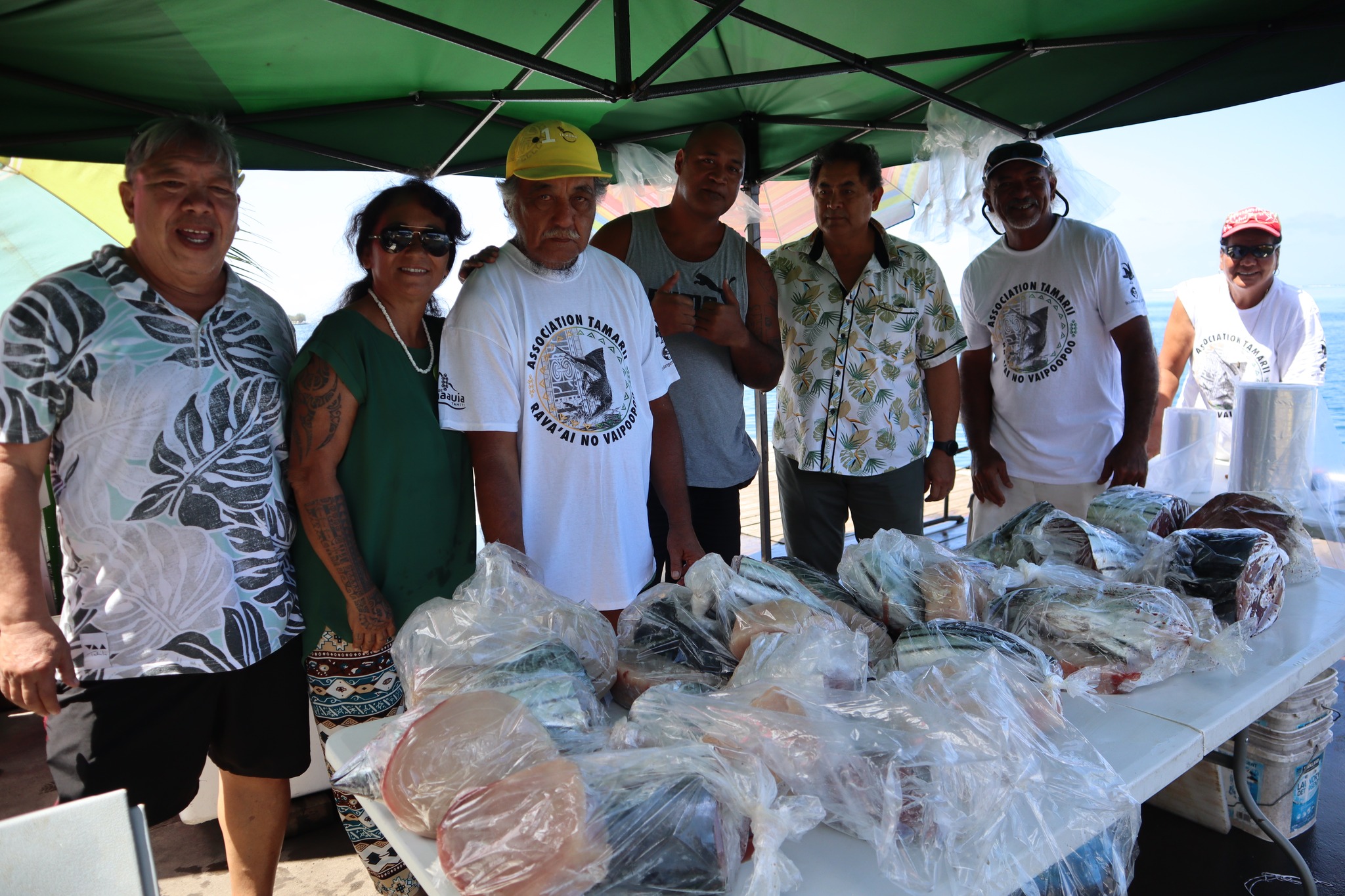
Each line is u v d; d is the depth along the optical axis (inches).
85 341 59.0
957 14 107.6
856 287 109.2
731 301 91.4
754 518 228.7
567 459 73.5
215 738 68.4
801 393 113.9
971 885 34.8
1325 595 68.5
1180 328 140.3
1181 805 87.9
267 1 90.9
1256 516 70.6
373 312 69.6
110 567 61.3
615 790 33.7
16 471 58.4
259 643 65.9
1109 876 38.9
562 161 70.4
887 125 146.5
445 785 36.4
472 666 45.9
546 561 74.2
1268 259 124.3
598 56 122.3
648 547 79.1
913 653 48.1
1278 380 126.9
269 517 67.0
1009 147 109.3
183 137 60.6
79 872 31.8
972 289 120.8
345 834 96.9
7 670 57.1
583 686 45.1
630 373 77.9
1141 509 71.0
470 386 70.4
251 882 73.3
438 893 34.9
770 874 32.4
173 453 61.7
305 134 132.8
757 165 150.1
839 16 109.3
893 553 56.5
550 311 74.1
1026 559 63.7
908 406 112.4
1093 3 102.5
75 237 177.6
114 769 62.1
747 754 37.5
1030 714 42.5
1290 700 80.3
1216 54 111.0
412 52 109.3
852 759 38.0
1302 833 86.1
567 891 31.3
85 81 107.0
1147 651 50.8
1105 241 108.9
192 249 60.9
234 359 64.9
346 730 50.4
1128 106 133.8
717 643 51.1
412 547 69.9
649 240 99.5
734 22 112.7
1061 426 113.3
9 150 115.3
